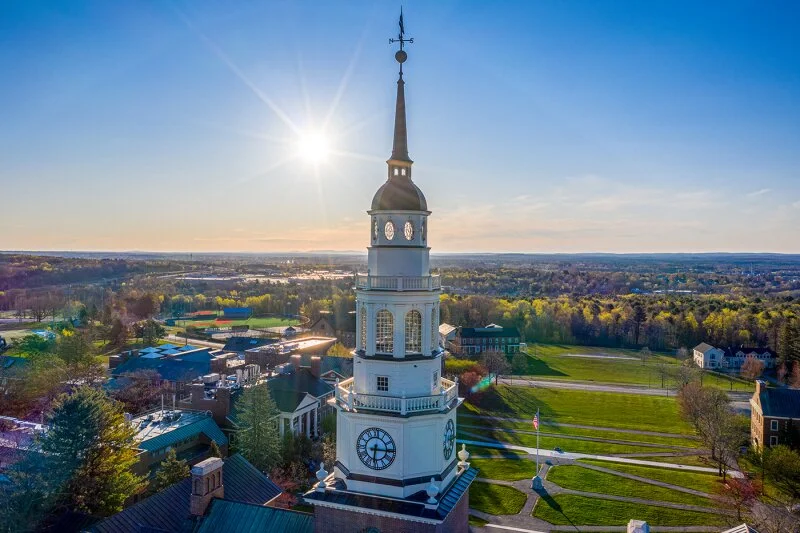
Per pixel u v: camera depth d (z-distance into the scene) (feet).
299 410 312.91
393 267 115.96
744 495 249.14
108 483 196.75
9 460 209.77
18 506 169.07
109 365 466.70
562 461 312.50
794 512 231.71
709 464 306.96
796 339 550.77
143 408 349.61
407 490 113.60
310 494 116.78
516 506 253.03
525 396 465.47
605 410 424.46
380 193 117.08
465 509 129.39
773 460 276.41
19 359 415.23
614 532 229.04
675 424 387.34
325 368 431.84
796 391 331.57
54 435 188.44
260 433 257.55
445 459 120.57
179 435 265.34
